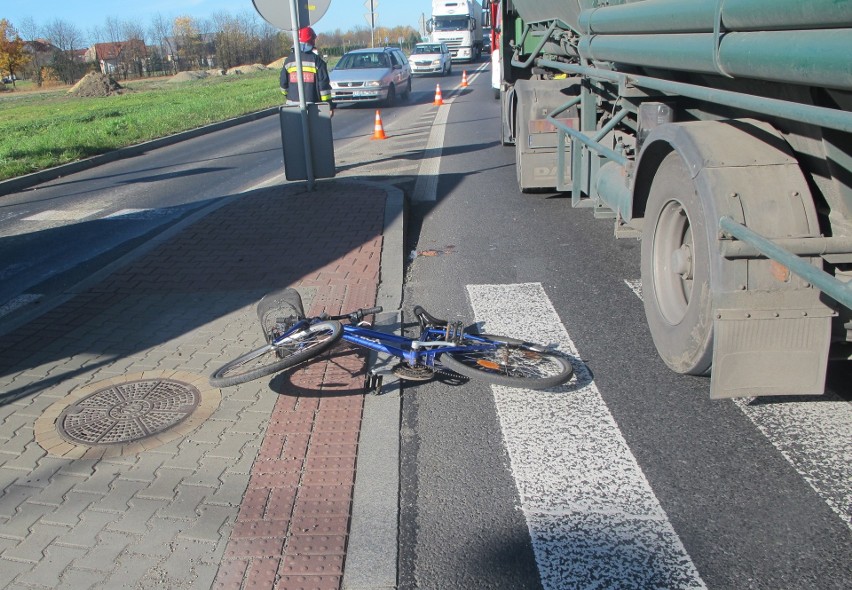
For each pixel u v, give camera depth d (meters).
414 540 3.09
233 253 7.12
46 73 56.28
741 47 3.32
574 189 7.43
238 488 3.43
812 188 3.73
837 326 3.51
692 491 3.35
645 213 4.47
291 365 4.03
